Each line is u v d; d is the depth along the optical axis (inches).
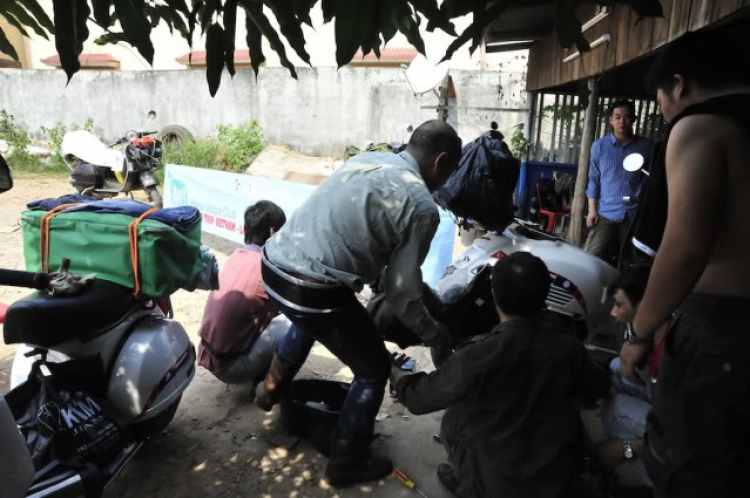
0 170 70.3
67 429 78.2
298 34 48.1
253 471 102.7
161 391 92.5
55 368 83.1
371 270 87.0
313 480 100.7
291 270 85.7
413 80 280.8
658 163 78.6
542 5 176.4
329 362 146.3
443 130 89.0
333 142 512.4
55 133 494.0
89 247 88.8
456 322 108.1
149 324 97.0
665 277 58.6
